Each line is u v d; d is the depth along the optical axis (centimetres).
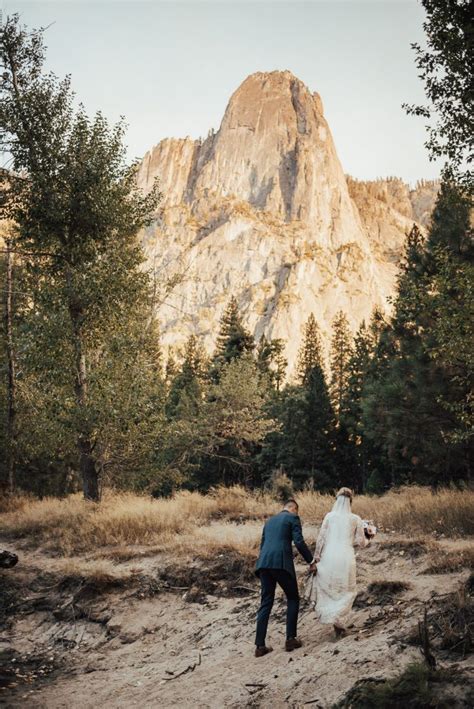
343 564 650
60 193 1764
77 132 1761
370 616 676
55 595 957
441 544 918
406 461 2744
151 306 1939
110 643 829
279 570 662
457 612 585
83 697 652
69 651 823
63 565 1056
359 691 486
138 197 1888
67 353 1727
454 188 1076
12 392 2195
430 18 929
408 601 686
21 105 1677
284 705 521
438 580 743
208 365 5881
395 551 920
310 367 7762
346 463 5566
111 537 1180
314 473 5031
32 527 1346
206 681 630
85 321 1781
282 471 4681
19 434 2197
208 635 775
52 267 1825
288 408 5159
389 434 2331
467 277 1048
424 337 2177
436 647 548
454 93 966
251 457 4756
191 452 2686
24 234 1811
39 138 1712
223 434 3409
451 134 995
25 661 795
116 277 1752
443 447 2206
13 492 2209
